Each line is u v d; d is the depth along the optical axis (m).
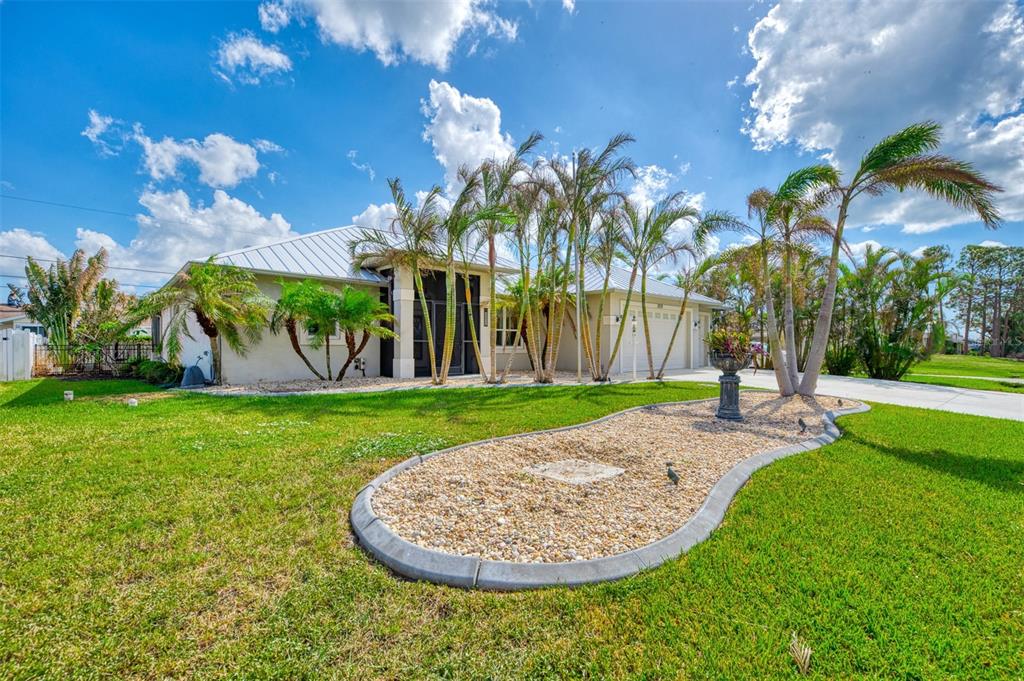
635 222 13.82
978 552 3.19
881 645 2.25
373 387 12.84
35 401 10.03
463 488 4.45
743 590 2.72
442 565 2.94
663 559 3.09
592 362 14.54
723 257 12.77
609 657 2.19
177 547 3.20
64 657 2.16
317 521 3.64
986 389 13.88
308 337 14.50
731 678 2.04
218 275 11.98
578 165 12.66
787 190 9.91
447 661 2.17
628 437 6.79
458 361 16.88
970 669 2.10
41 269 20.23
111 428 6.95
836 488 4.52
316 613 2.51
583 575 2.87
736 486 4.55
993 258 44.47
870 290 18.00
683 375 18.09
